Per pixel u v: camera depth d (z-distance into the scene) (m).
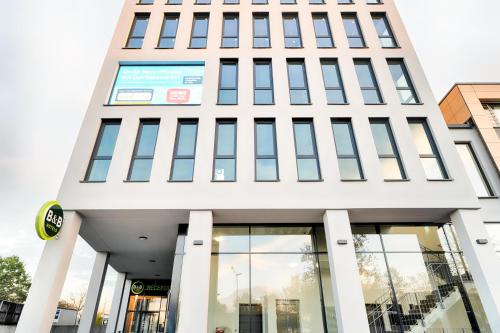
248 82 10.82
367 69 11.60
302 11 13.01
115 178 8.64
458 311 8.12
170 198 8.35
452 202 8.55
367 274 8.59
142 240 10.90
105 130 9.80
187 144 9.67
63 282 7.36
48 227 7.11
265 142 9.77
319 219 9.16
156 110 10.05
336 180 8.85
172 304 7.46
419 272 8.64
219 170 9.19
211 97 10.41
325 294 8.21
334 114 10.14
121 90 10.52
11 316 14.63
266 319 7.89
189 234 7.91
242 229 9.25
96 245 11.45
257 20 13.02
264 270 8.56
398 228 9.41
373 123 10.24
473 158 11.91
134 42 12.09
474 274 7.82
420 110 10.35
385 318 7.98
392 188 8.76
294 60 11.66
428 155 9.69
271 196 8.50
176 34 12.26
